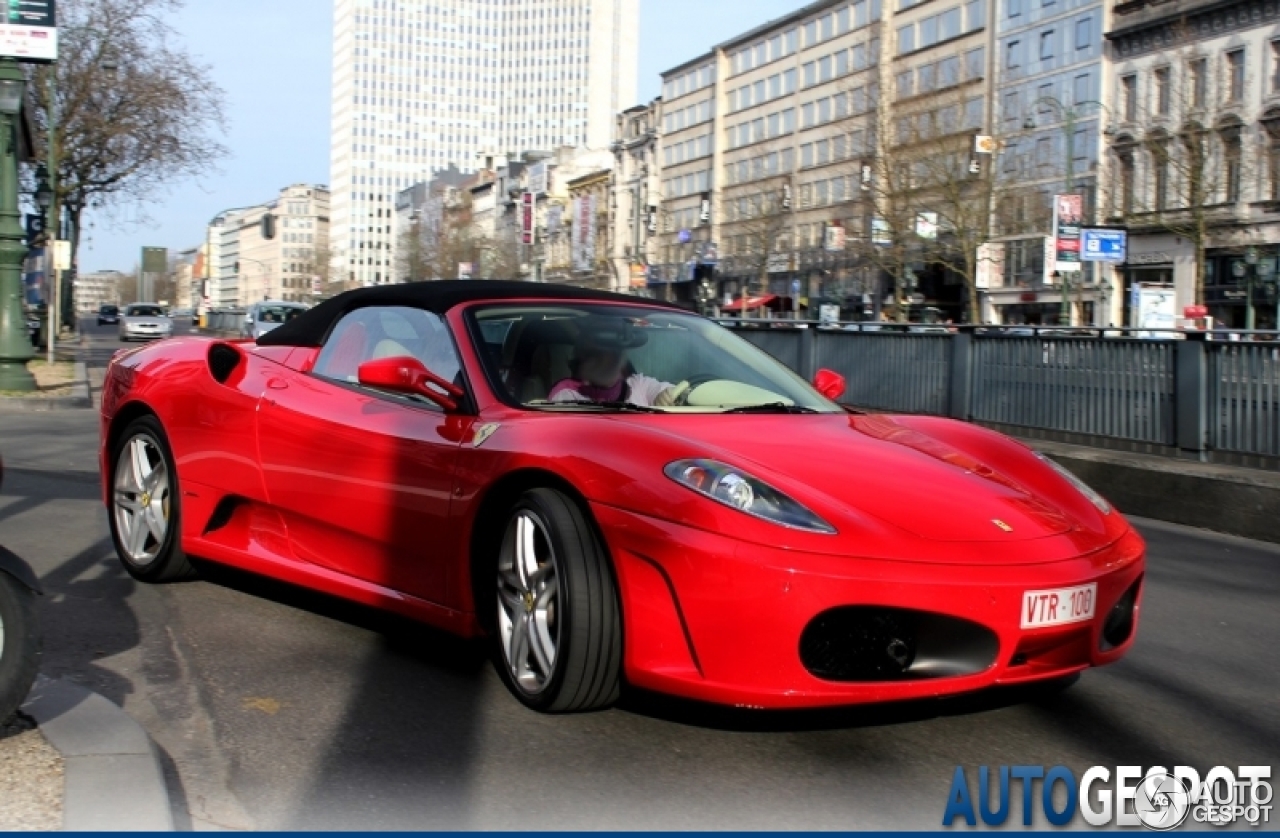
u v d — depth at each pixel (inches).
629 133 3941.9
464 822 112.1
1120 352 382.3
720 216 3331.7
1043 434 418.6
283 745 131.0
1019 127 2174.0
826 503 130.0
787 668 121.8
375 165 7554.1
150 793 110.3
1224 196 1701.5
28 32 641.6
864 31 2662.4
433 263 4537.4
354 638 172.7
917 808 118.5
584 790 120.1
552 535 134.9
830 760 130.3
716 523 124.9
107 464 212.5
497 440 147.6
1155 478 335.0
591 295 187.6
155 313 1879.9
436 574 154.2
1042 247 2087.8
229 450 186.1
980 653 125.9
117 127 1360.7
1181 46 1779.0
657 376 170.7
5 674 121.3
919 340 494.6
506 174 5142.7
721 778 124.2
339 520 167.8
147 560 202.1
